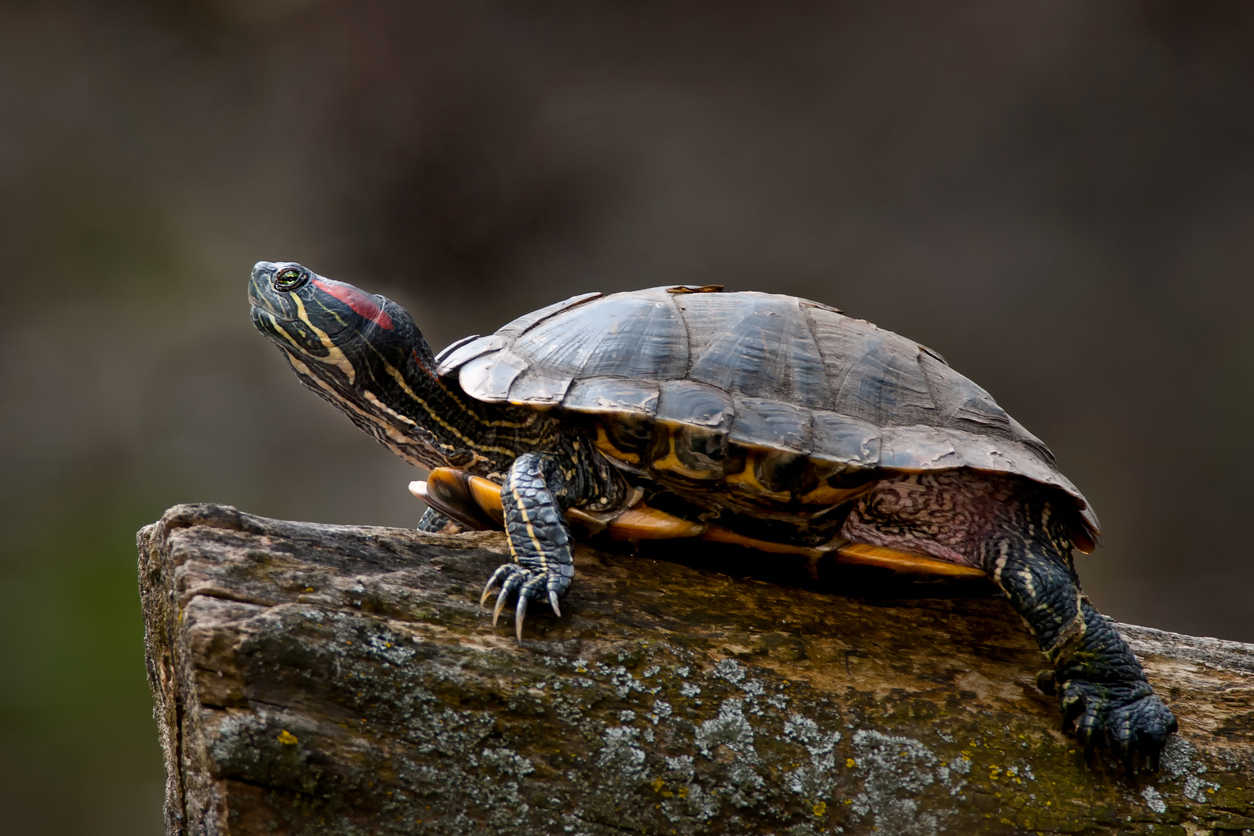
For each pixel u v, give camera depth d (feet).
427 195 46.65
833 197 47.01
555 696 10.78
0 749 32.96
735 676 11.60
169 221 43.98
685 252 47.03
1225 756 12.27
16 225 41.63
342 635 10.28
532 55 45.91
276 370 44.01
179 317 43.45
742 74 46.65
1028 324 45.06
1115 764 11.83
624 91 46.93
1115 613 42.70
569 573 11.46
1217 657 14.46
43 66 42.11
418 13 44.91
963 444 12.89
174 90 44.04
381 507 43.70
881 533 14.05
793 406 12.73
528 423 14.35
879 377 13.43
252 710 9.68
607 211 47.29
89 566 38.55
